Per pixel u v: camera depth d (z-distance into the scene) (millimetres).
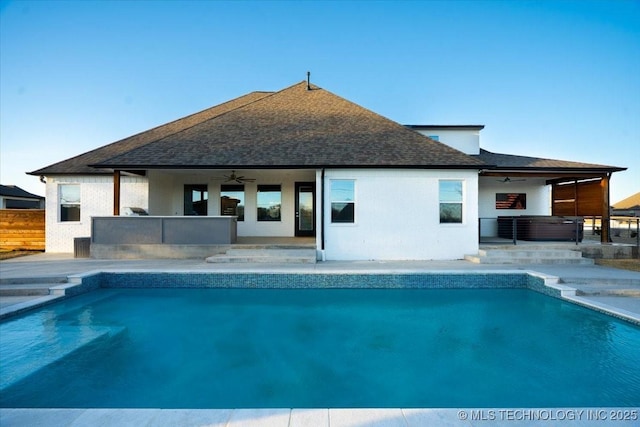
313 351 5332
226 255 10609
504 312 7039
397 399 3863
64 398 3869
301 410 2873
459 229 11062
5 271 8516
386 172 11023
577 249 11141
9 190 29094
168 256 11172
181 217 11219
